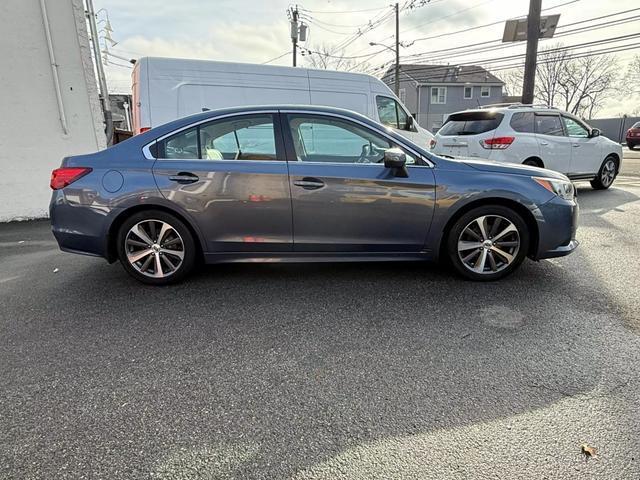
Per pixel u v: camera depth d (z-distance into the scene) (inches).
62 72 274.4
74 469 67.7
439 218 139.8
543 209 139.6
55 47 269.7
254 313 123.9
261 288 142.8
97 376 93.1
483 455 70.2
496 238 143.5
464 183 138.2
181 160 137.7
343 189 136.1
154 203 136.9
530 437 74.2
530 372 93.4
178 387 89.1
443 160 141.7
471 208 141.3
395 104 358.9
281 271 159.3
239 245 140.9
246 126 139.1
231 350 103.7
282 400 84.8
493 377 91.8
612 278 147.7
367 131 140.5
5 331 114.4
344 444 73.1
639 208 267.6
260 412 81.3
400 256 144.9
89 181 136.2
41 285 148.9
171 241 142.3
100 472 67.1
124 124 915.4
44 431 76.3
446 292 137.6
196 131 139.6
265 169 136.1
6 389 88.7
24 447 72.4
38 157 278.7
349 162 139.9
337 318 120.3
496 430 76.0
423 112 1536.7
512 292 136.8
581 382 89.7
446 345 105.1
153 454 70.9
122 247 141.8
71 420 79.1
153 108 293.9
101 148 293.7
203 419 79.3
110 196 135.9
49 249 202.5
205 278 152.6
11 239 226.4
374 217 138.6
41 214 285.9
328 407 82.7
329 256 143.6
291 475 66.6
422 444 72.9
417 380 91.0
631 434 74.6
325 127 140.3
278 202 136.5
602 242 191.3
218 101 305.7
